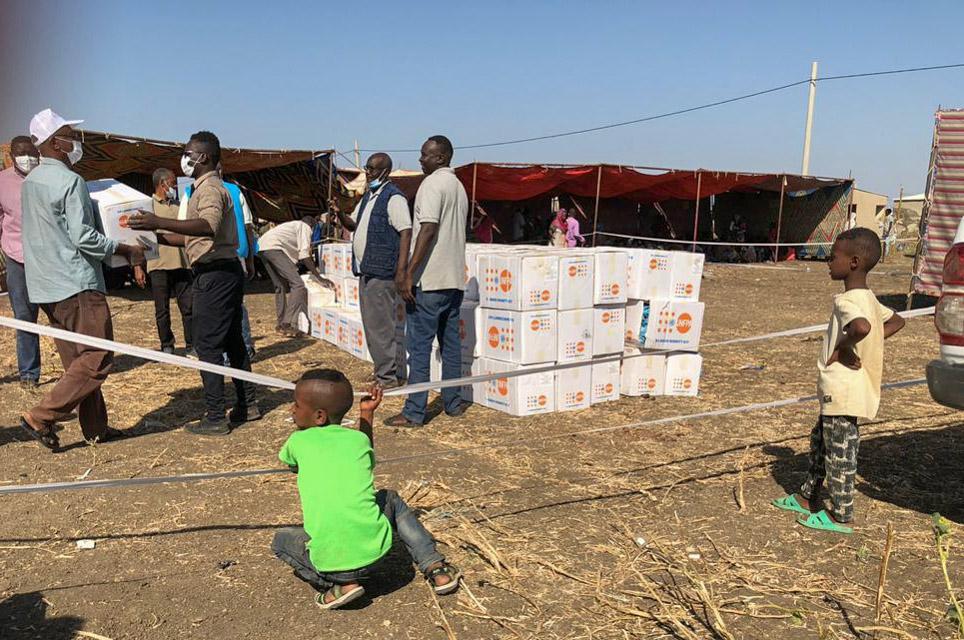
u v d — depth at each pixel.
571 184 23.19
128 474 4.70
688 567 3.57
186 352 8.30
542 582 3.43
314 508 3.05
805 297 15.58
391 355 6.44
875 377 3.90
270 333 9.94
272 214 17.14
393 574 3.53
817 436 4.16
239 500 4.31
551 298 6.06
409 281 5.58
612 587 3.38
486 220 23.58
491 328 6.29
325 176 15.82
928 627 3.06
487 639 2.98
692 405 6.50
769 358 8.76
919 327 11.21
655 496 4.46
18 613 3.10
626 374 6.77
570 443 5.44
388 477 4.71
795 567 3.58
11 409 6.05
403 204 5.86
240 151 13.47
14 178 6.24
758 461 5.10
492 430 5.72
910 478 4.81
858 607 3.22
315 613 3.15
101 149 12.51
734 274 21.27
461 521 4.05
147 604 3.20
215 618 3.10
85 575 3.44
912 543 3.86
